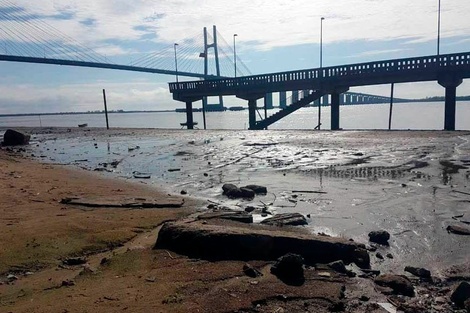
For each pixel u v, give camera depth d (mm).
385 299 4805
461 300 4695
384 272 5703
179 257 6051
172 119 111688
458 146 19344
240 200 10570
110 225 7797
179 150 23047
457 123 47688
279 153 19766
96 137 36094
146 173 15883
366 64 31062
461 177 12477
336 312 4465
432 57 27750
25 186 11938
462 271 5645
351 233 7496
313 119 85938
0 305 4637
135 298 4676
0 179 12898
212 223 7547
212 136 31078
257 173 14742
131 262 5887
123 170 16891
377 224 8047
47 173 15383
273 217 8414
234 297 4695
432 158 16250
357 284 5211
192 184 13125
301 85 35219
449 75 27281
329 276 5402
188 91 43875
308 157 18078
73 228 7484
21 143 30844
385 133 26797
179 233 6461
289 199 10508
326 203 9906
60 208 9422
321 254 6094
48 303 4609
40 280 5352
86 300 4645
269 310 4453
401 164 15273
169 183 13477
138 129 44219
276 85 36719
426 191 10828
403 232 7500
